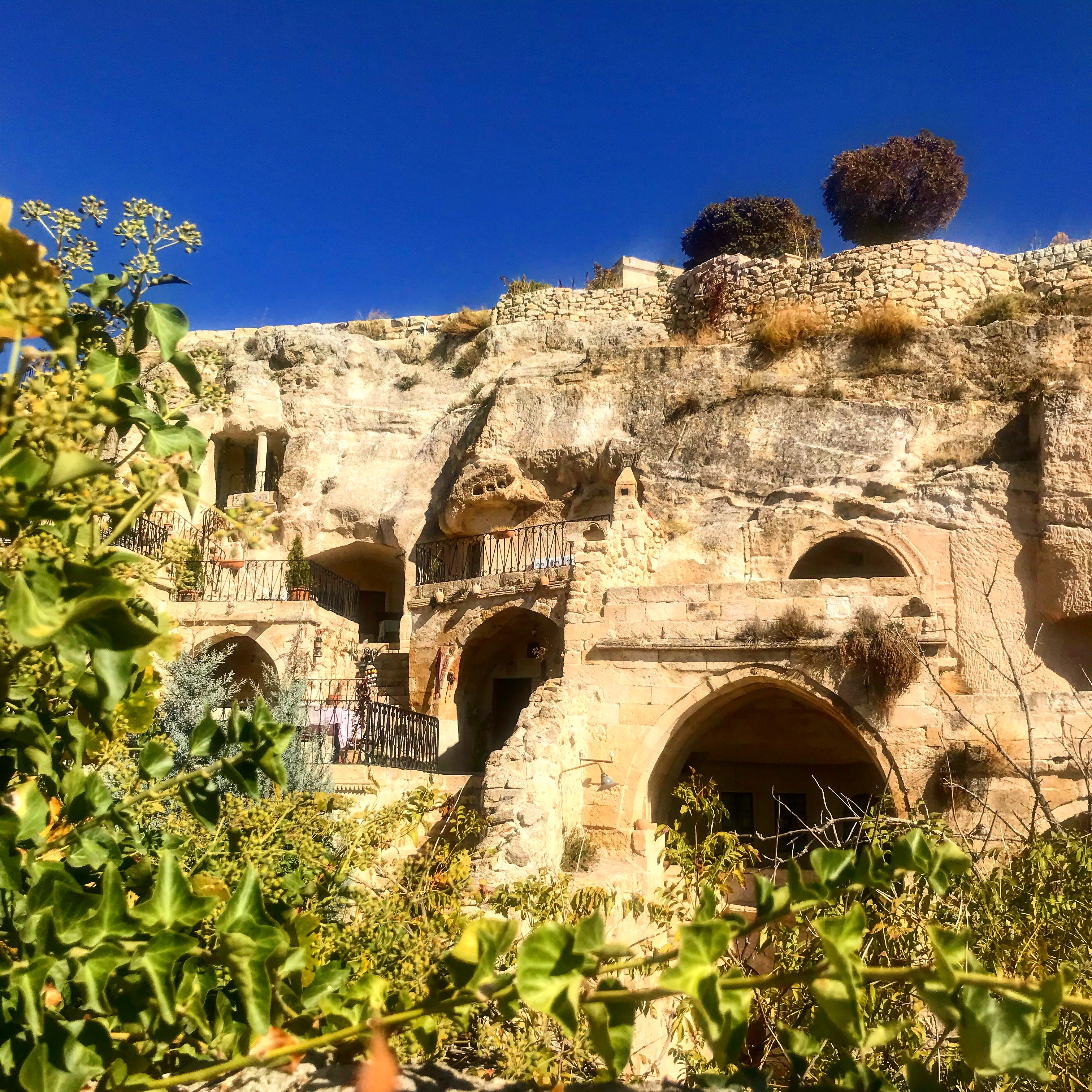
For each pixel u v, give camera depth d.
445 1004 2.80
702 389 23.70
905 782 13.96
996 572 8.91
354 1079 3.54
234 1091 3.54
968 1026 2.27
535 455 24.58
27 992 2.42
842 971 2.26
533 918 6.94
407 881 6.60
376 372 30.36
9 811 3.04
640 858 14.95
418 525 25.98
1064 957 5.80
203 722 3.30
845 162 32.69
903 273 26.33
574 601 16.75
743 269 28.33
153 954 2.61
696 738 16.84
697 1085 3.46
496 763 12.92
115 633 2.20
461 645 20.84
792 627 15.17
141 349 3.35
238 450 30.98
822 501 20.41
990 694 14.03
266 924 2.82
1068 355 21.47
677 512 22.06
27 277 2.56
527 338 29.12
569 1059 5.16
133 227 3.30
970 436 20.77
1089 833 6.91
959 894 6.13
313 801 6.12
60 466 2.36
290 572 24.17
